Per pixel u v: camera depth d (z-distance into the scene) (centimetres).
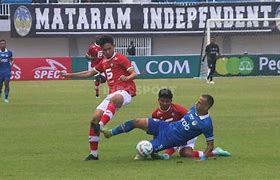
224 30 9462
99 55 5041
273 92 6041
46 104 5022
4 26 9638
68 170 2289
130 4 9575
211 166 2347
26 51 9906
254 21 9275
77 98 5575
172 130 2464
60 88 6838
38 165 2405
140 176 2159
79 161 2494
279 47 10081
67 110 4566
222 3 9569
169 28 9606
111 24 9550
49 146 2919
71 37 9594
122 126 2472
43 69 8444
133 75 2522
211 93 5925
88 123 3806
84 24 9538
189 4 9588
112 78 2559
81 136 3253
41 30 9481
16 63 8375
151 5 9588
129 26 9588
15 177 2166
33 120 3978
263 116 4109
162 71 8612
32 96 5822
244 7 9544
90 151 2672
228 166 2347
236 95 5703
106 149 2809
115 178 2128
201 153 2561
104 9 9544
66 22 9506
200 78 8425
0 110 4588
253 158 2536
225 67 8519
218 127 3575
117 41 9706
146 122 2477
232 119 3950
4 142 3052
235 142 3005
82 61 8525
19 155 2662
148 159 2514
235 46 9906
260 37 9956
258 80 7844
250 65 8600
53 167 2356
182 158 2538
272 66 8644
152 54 9950
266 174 2192
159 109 2539
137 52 9825
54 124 3766
